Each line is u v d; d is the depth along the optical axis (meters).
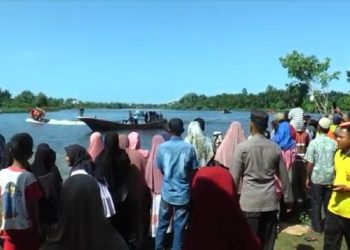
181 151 7.28
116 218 7.81
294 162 10.30
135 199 7.93
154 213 8.18
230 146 8.39
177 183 7.27
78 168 5.54
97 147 7.74
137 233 8.15
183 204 7.25
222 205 4.65
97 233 4.77
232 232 4.64
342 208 6.18
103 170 7.29
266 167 6.25
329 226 6.31
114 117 111.56
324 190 8.83
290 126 9.90
